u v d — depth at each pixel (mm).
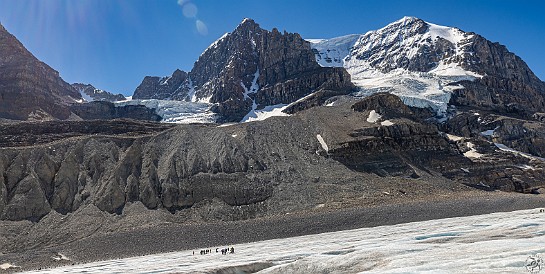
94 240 82125
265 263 50312
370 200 104812
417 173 125125
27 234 86375
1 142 125000
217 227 89375
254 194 105812
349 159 126625
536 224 56219
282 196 106062
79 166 108625
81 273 52188
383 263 38062
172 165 111500
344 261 41969
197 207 100562
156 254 76438
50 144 114812
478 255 34219
